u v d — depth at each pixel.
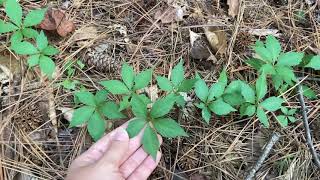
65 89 0.42
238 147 0.41
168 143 0.41
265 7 0.49
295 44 0.46
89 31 0.45
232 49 0.45
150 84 0.43
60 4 0.46
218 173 0.40
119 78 0.43
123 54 0.45
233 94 0.40
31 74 0.42
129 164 0.38
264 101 0.40
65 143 0.40
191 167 0.40
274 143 0.40
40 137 0.40
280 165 0.40
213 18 0.47
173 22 0.47
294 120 0.41
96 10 0.47
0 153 0.38
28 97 0.41
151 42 0.46
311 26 0.48
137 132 0.36
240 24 0.47
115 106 0.39
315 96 0.43
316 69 0.43
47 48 0.41
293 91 0.43
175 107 0.42
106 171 0.35
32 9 0.46
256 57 0.44
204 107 0.40
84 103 0.39
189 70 0.44
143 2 0.47
